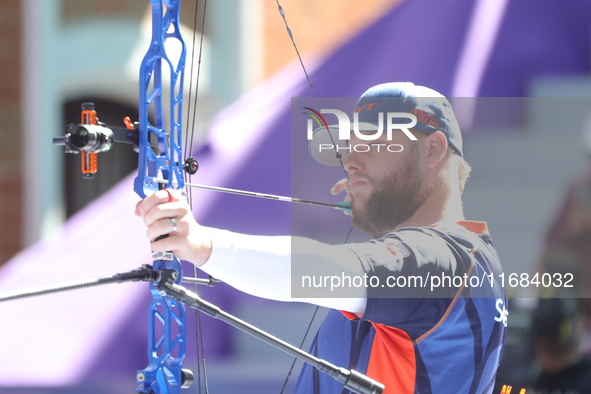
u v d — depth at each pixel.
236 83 31.19
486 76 26.20
